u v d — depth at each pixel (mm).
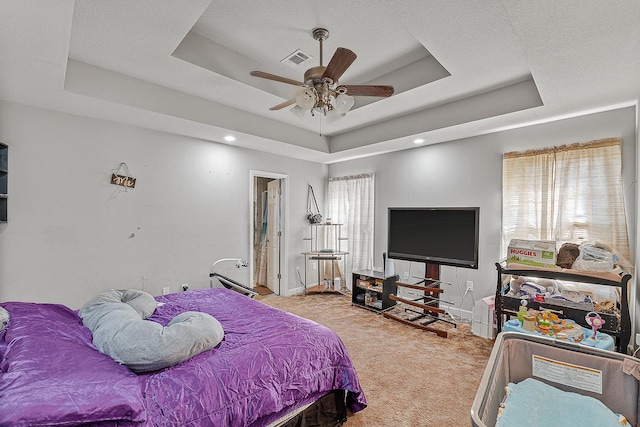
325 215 5605
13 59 1908
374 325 3559
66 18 1509
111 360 1315
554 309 2582
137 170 3342
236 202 4270
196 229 3854
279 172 4848
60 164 2861
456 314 3850
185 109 3045
